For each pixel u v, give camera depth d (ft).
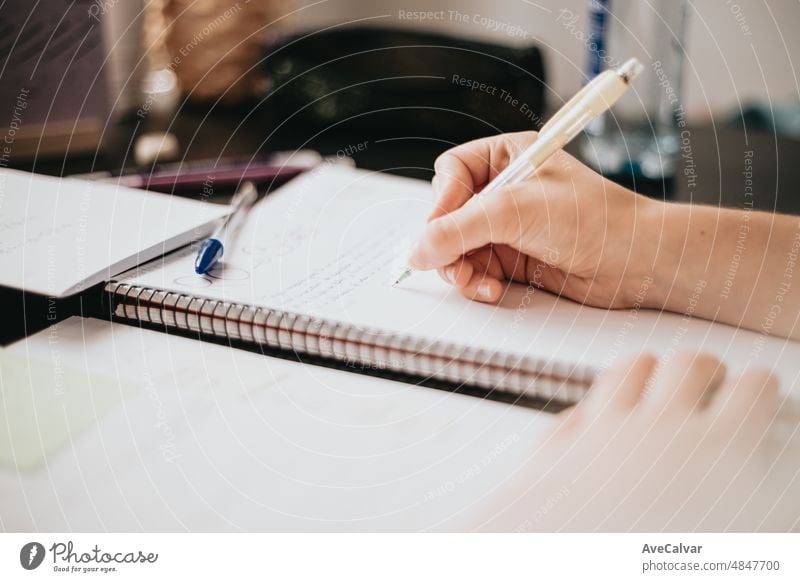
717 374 1.21
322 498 1.01
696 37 2.85
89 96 2.12
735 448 1.11
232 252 1.55
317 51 2.38
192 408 1.14
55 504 0.99
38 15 2.04
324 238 1.63
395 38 2.41
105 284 1.35
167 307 1.31
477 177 1.63
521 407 1.18
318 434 1.11
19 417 1.11
